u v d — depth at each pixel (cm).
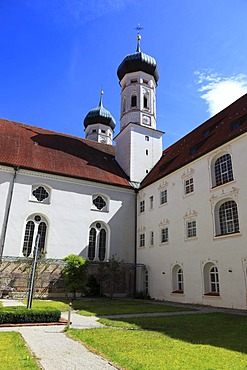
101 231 3556
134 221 3747
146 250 3403
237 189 2238
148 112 4491
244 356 821
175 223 2922
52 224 3198
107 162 4209
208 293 2342
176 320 1501
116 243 3544
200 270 2464
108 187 3691
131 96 4553
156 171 3778
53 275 2984
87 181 3541
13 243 2947
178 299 2670
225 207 2375
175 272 2848
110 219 3588
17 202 3073
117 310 1923
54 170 3362
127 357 789
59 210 3278
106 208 3631
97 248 3441
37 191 3262
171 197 3072
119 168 4216
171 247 2922
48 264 2995
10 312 1274
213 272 2381
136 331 1176
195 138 3350
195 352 857
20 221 3039
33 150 3553
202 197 2600
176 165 3114
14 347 862
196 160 2762
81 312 1769
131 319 1519
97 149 4453
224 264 2230
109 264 3234
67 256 3002
